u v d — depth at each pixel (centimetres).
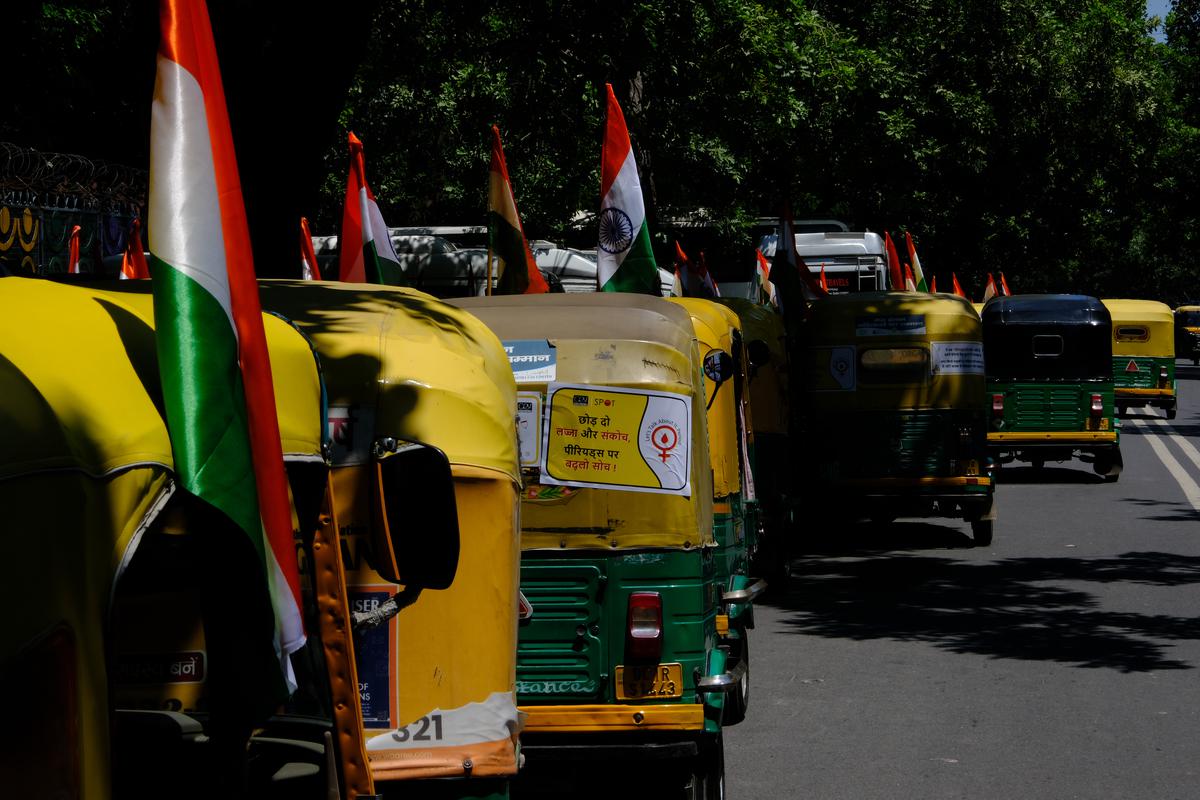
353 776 369
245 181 1004
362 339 444
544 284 1121
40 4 1111
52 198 1319
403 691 433
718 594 851
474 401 450
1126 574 1442
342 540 430
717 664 709
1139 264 8331
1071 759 781
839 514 1945
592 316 723
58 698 245
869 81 2528
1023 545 1681
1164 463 2667
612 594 690
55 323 299
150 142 328
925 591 1366
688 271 1636
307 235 1231
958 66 3612
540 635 691
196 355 309
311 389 380
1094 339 2344
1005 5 3522
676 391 700
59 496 251
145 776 366
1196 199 5266
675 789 707
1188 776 745
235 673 312
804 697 945
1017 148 3928
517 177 2353
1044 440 2353
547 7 1683
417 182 2766
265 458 321
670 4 1777
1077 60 3988
